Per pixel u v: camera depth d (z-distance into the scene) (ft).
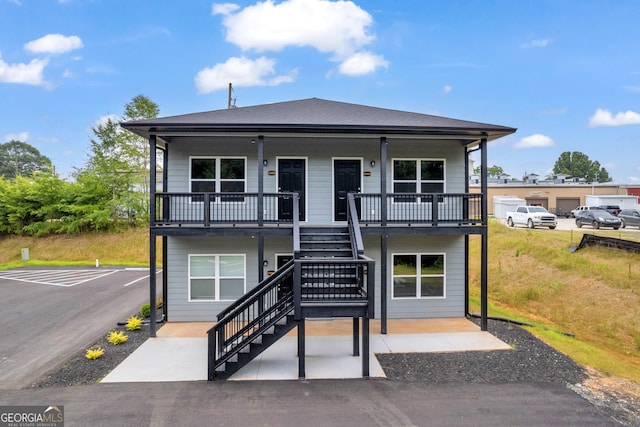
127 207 83.51
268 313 22.50
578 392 19.42
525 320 35.17
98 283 52.54
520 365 22.94
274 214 33.68
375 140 33.99
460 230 30.42
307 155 34.35
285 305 22.85
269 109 36.42
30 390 19.24
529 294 44.45
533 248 56.54
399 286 34.42
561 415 16.93
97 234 83.05
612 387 20.18
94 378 20.79
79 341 27.50
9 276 58.80
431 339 27.84
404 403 17.99
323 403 17.97
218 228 28.99
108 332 29.81
